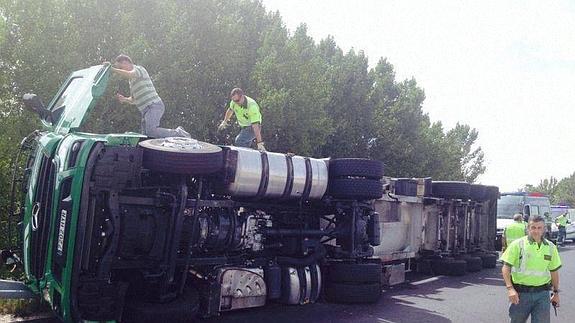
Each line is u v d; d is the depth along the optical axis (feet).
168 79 51.26
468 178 143.13
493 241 54.08
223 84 61.77
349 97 88.43
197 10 57.57
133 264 21.13
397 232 40.19
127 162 20.24
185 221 22.85
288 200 27.66
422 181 44.01
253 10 69.26
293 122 65.00
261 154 25.93
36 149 23.95
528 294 20.92
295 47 66.33
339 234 30.09
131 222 20.72
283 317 26.07
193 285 24.18
